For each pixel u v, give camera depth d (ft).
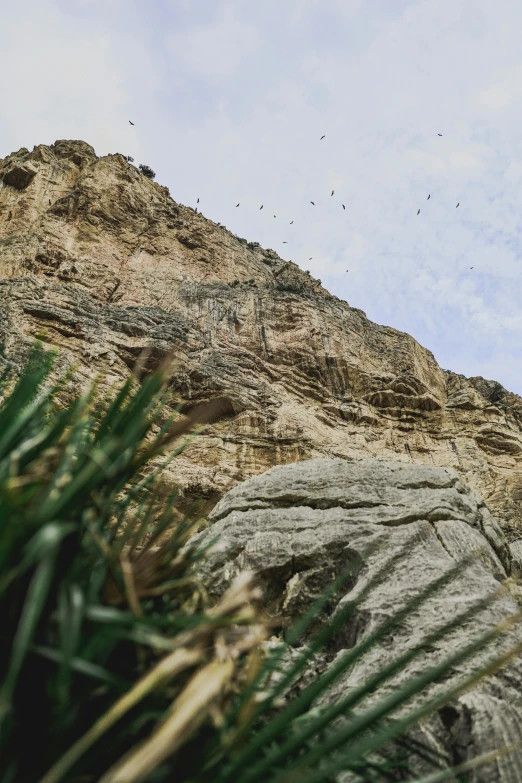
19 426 5.37
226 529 17.19
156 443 5.59
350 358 127.65
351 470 19.27
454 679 9.89
